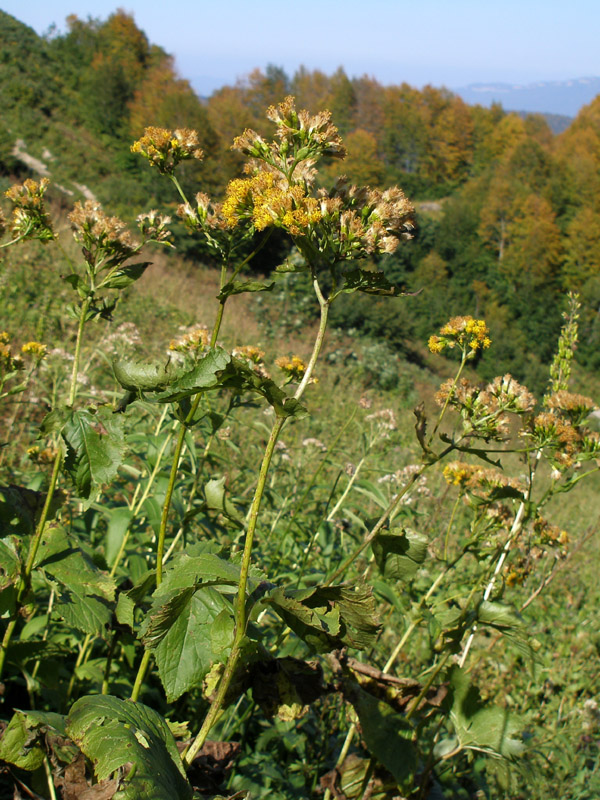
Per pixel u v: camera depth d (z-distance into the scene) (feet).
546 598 18.85
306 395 36.14
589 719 12.62
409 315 110.52
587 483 49.08
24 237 8.72
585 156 301.22
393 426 15.58
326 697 10.10
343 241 6.29
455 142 333.42
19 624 9.43
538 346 210.79
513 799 10.19
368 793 8.21
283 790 8.63
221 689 5.68
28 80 164.25
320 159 7.34
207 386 5.29
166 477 12.15
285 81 351.05
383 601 12.09
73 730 5.35
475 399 7.96
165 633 5.69
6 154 110.22
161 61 269.23
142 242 7.76
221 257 7.35
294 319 67.26
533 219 227.20
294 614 5.59
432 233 230.27
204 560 6.12
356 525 12.87
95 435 6.86
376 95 341.82
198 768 7.31
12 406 19.38
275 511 13.99
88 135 161.89
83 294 7.39
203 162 7.90
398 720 7.80
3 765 6.39
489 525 9.91
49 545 7.55
